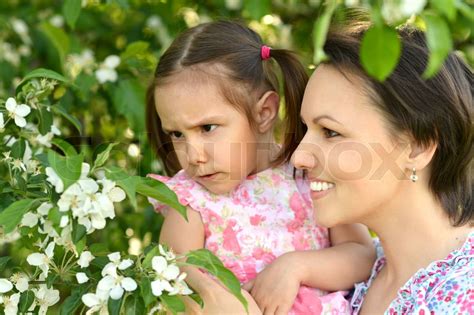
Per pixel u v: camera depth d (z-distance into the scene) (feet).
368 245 7.64
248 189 7.58
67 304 6.17
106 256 6.33
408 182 6.51
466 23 6.16
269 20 11.85
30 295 6.44
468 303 6.01
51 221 5.79
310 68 8.22
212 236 7.42
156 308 5.99
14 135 7.17
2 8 12.14
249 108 7.36
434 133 6.39
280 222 7.54
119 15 11.84
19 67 11.81
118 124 10.40
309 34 11.89
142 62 9.92
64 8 7.93
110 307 5.88
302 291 7.07
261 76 7.54
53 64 11.27
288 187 7.64
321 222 6.64
